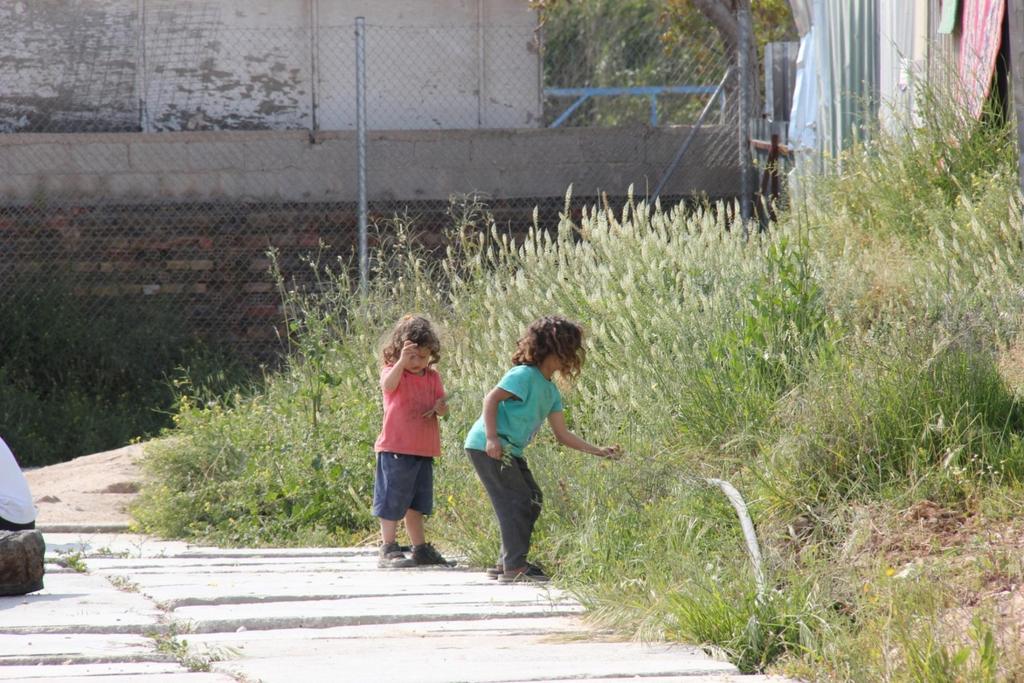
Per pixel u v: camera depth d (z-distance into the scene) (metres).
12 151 33.94
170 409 31.48
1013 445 12.89
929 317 15.25
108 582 13.37
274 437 21.03
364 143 30.98
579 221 35.25
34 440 29.97
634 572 12.50
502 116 38.00
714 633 10.03
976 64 22.97
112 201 34.31
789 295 17.03
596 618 11.04
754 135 34.88
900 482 12.96
